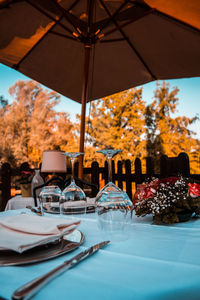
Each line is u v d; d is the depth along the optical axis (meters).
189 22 1.79
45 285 0.28
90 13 1.91
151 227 0.62
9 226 0.43
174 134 6.08
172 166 2.24
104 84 2.78
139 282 0.29
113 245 0.46
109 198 0.54
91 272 0.32
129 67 2.57
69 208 0.66
